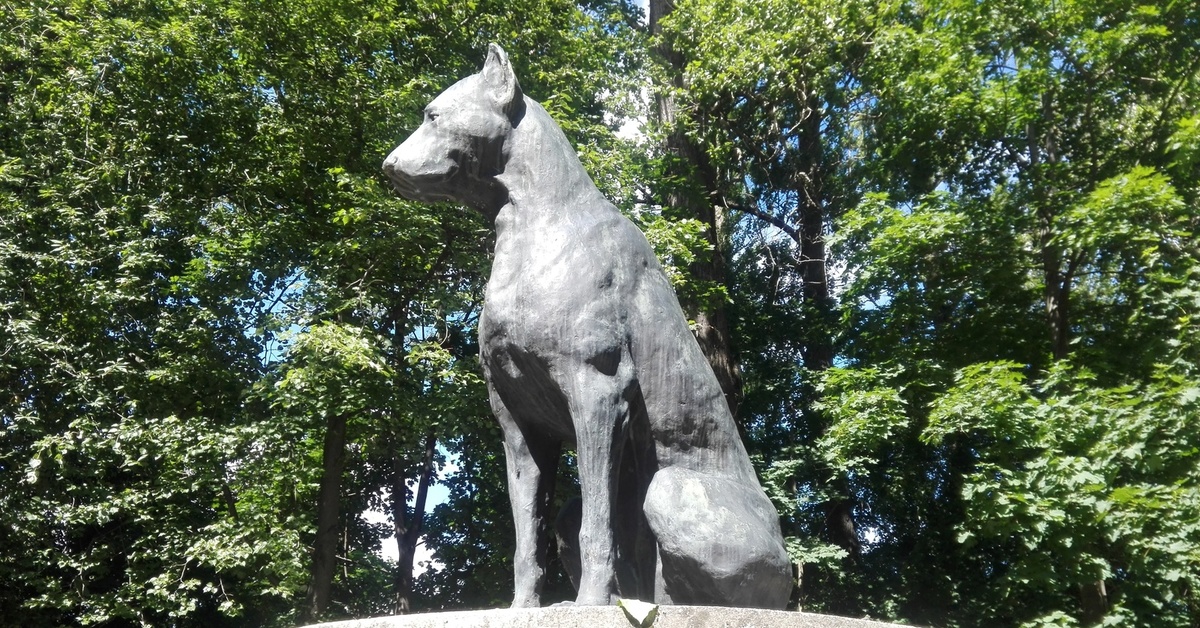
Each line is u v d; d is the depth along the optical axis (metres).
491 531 14.53
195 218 12.82
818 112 17.73
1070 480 10.03
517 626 3.28
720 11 16.47
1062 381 11.28
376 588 15.88
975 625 14.29
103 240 12.32
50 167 12.70
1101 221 11.25
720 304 14.63
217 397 12.71
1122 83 12.75
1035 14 12.84
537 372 3.87
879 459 15.12
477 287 13.43
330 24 13.34
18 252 11.48
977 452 15.25
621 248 4.02
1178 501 9.58
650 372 3.90
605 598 3.59
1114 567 11.70
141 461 11.60
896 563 15.76
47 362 11.62
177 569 11.71
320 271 12.38
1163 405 9.82
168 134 13.27
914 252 13.31
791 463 15.16
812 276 18.98
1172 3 12.20
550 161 4.13
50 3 13.36
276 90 13.59
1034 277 13.96
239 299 12.59
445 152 4.10
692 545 3.70
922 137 14.39
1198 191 11.85
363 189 12.01
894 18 15.73
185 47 13.11
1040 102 13.45
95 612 11.41
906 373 13.26
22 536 11.44
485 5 14.54
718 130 16.81
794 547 14.21
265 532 11.51
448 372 11.81
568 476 12.73
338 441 12.73
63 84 12.80
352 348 11.09
